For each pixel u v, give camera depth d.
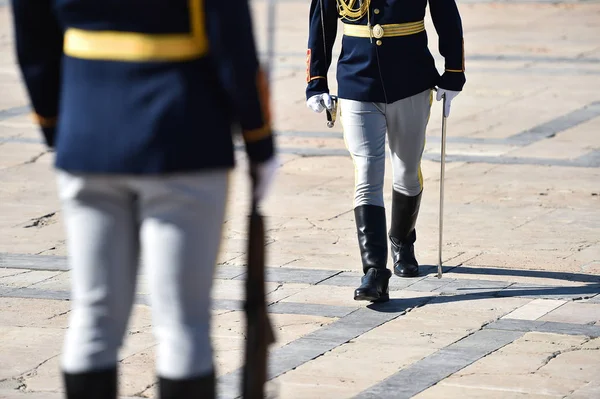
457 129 22.73
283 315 11.90
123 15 6.23
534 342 10.98
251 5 6.93
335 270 13.68
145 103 6.21
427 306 12.21
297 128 23.19
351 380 9.99
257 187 6.55
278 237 15.20
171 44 6.24
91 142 6.25
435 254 14.29
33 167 19.95
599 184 18.06
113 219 6.43
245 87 6.20
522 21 39.03
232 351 10.78
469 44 34.16
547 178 18.48
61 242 15.27
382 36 12.11
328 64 12.70
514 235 15.16
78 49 6.36
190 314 6.41
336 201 17.30
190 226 6.29
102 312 6.46
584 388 9.76
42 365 10.44
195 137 6.21
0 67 31.80
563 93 26.30
